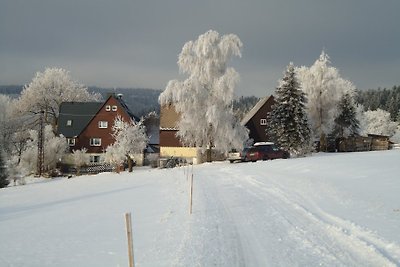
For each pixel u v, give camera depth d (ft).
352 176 67.97
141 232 40.47
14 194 101.76
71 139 229.25
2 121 210.59
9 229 50.08
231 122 143.33
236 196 58.08
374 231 32.09
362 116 267.80
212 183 77.20
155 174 116.16
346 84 215.51
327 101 191.21
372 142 202.69
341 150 205.46
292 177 74.28
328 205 44.98
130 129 164.66
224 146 142.82
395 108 448.24
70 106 242.78
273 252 29.71
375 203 43.34
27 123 233.55
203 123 142.82
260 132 214.69
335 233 33.19
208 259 28.81
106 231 42.88
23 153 190.49
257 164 111.14
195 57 145.18
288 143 164.14
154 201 61.77
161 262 29.30
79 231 44.32
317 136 195.00
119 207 59.67
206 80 144.56
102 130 229.66
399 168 70.33
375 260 25.95
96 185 102.32
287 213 43.11
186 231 37.99
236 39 143.23
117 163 163.43
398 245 28.02
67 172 194.49
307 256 28.17
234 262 27.99
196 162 161.79
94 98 321.11
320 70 191.21
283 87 168.86
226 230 37.37
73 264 31.19
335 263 26.20
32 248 37.81
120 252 33.47
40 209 68.54
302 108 167.22
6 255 35.65
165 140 205.67
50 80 275.59
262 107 214.90
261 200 52.85
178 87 140.87
